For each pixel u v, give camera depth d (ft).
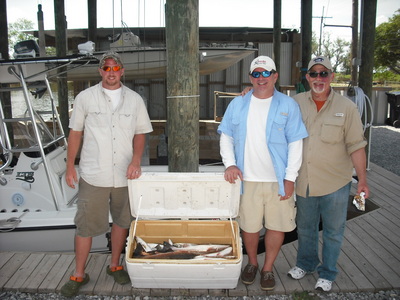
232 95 32.32
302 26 25.25
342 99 7.55
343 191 7.78
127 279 8.63
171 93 9.39
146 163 19.16
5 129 11.14
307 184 7.89
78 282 8.30
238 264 7.36
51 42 41.70
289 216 7.86
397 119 37.93
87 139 7.88
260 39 42.47
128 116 7.85
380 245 10.61
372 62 17.49
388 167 22.27
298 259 8.83
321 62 7.32
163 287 7.99
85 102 7.72
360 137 7.49
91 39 32.53
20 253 9.96
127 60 27.07
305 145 7.80
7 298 8.30
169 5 9.04
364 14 17.11
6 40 23.48
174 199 8.21
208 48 27.86
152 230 8.84
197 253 8.16
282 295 8.41
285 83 43.60
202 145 24.94
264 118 7.52
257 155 7.64
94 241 11.49
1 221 11.00
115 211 8.46
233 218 8.61
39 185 11.74
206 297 8.34
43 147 11.62
